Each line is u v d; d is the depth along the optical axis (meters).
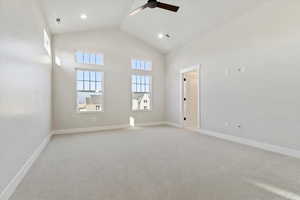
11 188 1.73
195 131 4.89
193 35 4.71
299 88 2.67
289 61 2.78
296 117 2.71
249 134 3.41
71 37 4.83
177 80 5.70
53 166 2.38
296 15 2.69
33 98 2.68
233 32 3.71
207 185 1.84
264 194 1.67
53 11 3.61
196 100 5.80
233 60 3.72
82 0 3.48
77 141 3.80
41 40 3.34
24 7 2.31
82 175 2.10
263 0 3.05
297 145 2.70
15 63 1.96
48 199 1.60
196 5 3.58
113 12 4.32
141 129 5.25
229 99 3.83
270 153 2.91
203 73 4.57
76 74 4.93
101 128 5.22
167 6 2.97
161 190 1.74
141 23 4.87
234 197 1.62
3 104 1.63
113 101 5.41
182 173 2.14
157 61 6.21
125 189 1.76
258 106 3.24
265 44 3.10
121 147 3.31
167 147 3.30
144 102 6.12
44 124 3.48
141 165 2.41
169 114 6.16
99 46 5.20
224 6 3.39
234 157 2.72
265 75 3.11
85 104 5.22
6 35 1.73
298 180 1.95
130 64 5.71
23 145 2.17
